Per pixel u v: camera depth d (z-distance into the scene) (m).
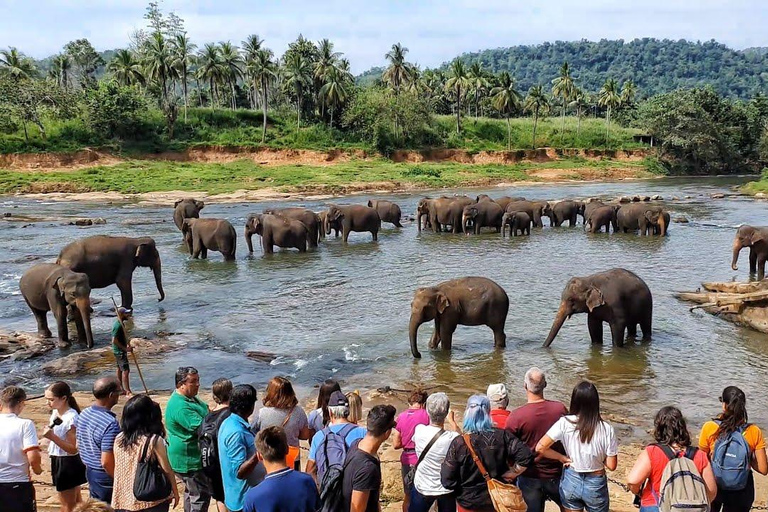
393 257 27.64
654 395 12.61
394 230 36.91
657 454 5.50
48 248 29.30
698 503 5.20
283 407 6.52
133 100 71.12
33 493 6.51
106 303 19.92
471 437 5.71
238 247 30.88
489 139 88.50
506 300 15.16
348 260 26.98
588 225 37.03
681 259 26.50
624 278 15.30
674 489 5.27
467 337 16.31
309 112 88.56
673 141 80.00
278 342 16.03
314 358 14.82
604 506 5.93
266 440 5.19
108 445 6.24
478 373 13.84
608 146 88.31
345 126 82.94
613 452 5.95
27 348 15.45
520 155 81.44
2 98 66.69
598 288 15.02
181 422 6.70
